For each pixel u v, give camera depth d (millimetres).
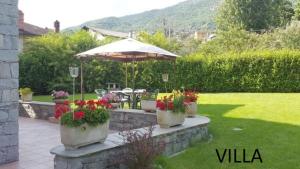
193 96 7773
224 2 38812
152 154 4812
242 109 10625
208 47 26297
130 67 19703
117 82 19906
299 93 16594
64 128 4570
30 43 19484
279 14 37625
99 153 4617
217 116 9484
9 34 5742
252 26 35844
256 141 6766
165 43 22484
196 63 19109
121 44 10242
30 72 18438
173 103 6305
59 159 4438
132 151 4770
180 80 19375
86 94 18438
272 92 17828
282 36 24547
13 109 5852
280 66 17641
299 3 33562
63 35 20203
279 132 7438
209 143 6695
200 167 5363
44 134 8109
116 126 8836
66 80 18828
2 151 5660
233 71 18516
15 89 5879
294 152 6031
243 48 24984
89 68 19422
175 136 6102
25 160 5852
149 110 8406
